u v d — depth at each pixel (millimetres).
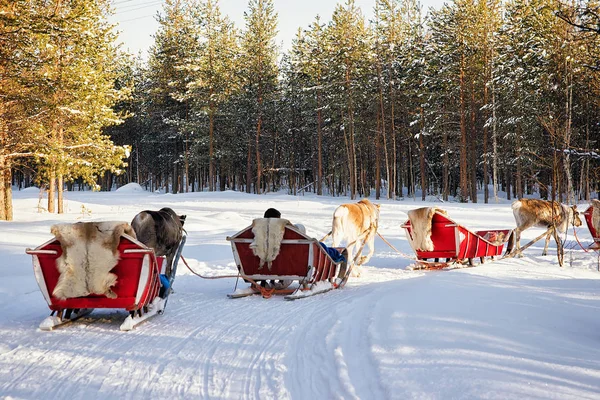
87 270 7211
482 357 4859
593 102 31672
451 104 54531
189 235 21578
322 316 7887
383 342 5734
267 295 9883
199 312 8523
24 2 23156
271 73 67438
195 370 5473
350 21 56219
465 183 50594
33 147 26234
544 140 44656
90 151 29344
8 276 11117
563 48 24359
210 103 64125
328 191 79688
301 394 4684
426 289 8734
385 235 22016
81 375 5336
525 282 9797
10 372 5422
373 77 56750
